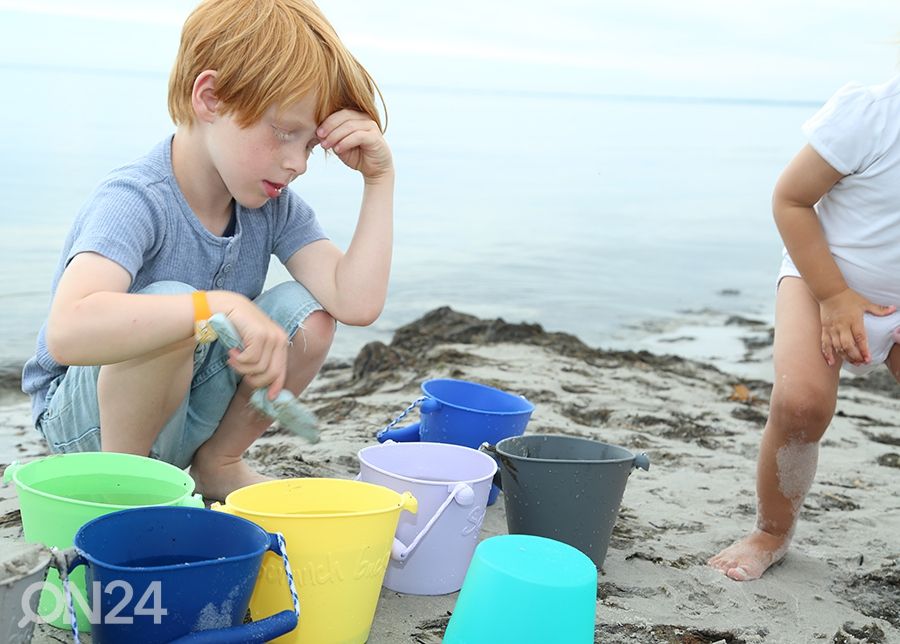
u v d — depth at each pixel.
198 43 2.34
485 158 21.64
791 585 2.64
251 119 2.30
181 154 2.49
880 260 2.75
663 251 11.82
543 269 9.84
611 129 37.91
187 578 1.62
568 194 16.81
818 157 2.71
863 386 5.61
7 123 17.89
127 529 1.81
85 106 23.38
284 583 1.92
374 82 2.62
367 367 5.14
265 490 2.14
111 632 1.64
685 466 3.73
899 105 2.67
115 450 2.44
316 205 11.85
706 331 7.58
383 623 2.20
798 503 2.76
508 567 1.90
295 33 2.34
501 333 5.87
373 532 1.97
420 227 11.92
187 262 2.55
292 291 2.65
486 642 1.86
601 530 2.54
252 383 2.10
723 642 2.24
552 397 4.55
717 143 33.59
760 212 16.44
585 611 1.87
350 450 3.54
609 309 8.23
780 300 2.94
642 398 4.73
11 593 1.53
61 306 2.11
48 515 1.89
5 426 4.15
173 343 2.17
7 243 8.16
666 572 2.64
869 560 2.86
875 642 2.34
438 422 2.99
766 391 5.26
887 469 3.88
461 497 2.29
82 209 2.47
